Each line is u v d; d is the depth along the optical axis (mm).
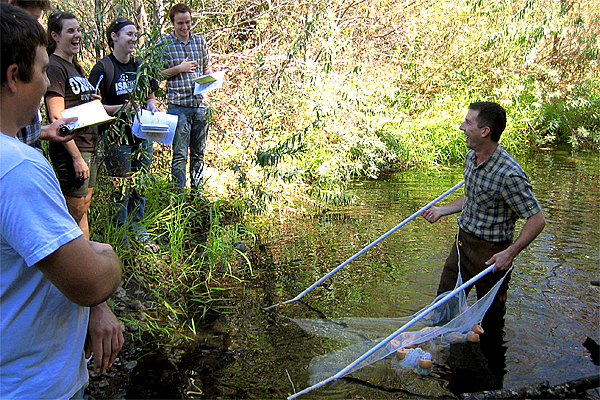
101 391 2941
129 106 4301
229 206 6688
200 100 5832
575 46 13016
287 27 8000
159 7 6949
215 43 8180
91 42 5781
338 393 2973
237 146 7039
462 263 3861
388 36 10812
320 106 7102
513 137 11859
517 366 3256
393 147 9383
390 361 3348
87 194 4172
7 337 1485
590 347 3461
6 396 1504
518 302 4129
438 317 3836
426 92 11492
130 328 3695
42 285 1516
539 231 3428
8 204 1386
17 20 1445
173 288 4359
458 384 3066
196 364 3262
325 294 4344
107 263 1581
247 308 4086
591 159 10383
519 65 12117
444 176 9000
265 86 7367
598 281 3641
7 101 1484
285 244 5602
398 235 5848
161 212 5055
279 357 3359
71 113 3543
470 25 11734
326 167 7797
